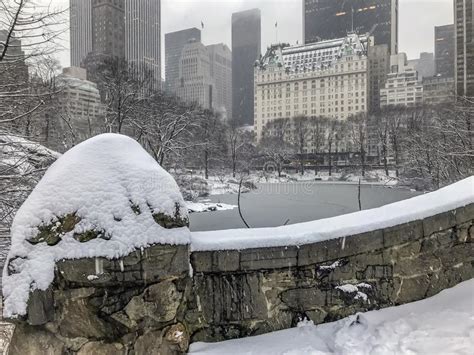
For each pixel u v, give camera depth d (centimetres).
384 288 334
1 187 716
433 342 272
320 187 4772
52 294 261
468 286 348
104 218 271
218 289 311
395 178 4891
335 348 282
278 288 320
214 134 5303
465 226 365
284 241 321
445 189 404
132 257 269
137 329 272
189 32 19025
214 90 17450
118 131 2811
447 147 2486
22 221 274
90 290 263
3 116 736
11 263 268
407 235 339
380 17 17612
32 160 759
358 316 320
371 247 331
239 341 304
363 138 7262
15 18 616
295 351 281
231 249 311
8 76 732
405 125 6053
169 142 3052
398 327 296
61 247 264
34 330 266
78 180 279
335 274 328
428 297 344
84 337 263
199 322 305
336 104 11712
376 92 12431
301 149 7481
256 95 12912
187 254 289
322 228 335
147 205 284
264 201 3175
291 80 12319
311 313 323
